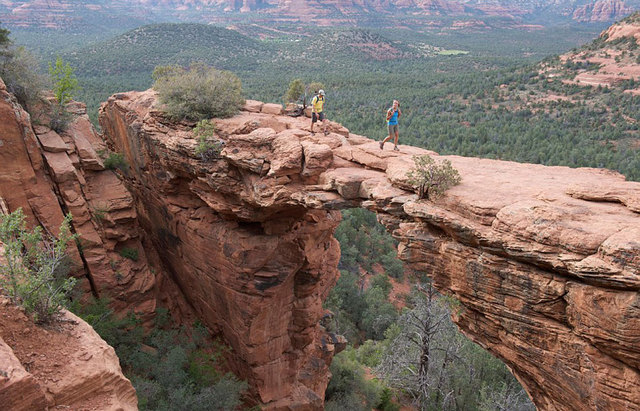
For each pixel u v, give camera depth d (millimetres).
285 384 21875
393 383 25828
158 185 21672
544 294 9438
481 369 27344
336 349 26047
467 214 10594
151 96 22391
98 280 19656
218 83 19625
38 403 6305
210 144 17141
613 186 10031
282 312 20688
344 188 13906
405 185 12305
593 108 87938
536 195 10508
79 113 25078
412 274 54031
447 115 97125
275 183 15477
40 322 7863
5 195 17656
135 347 19594
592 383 9078
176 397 17406
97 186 21781
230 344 21766
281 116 19969
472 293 10867
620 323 8188
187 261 22062
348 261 50281
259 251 18531
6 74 19578
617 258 8047
